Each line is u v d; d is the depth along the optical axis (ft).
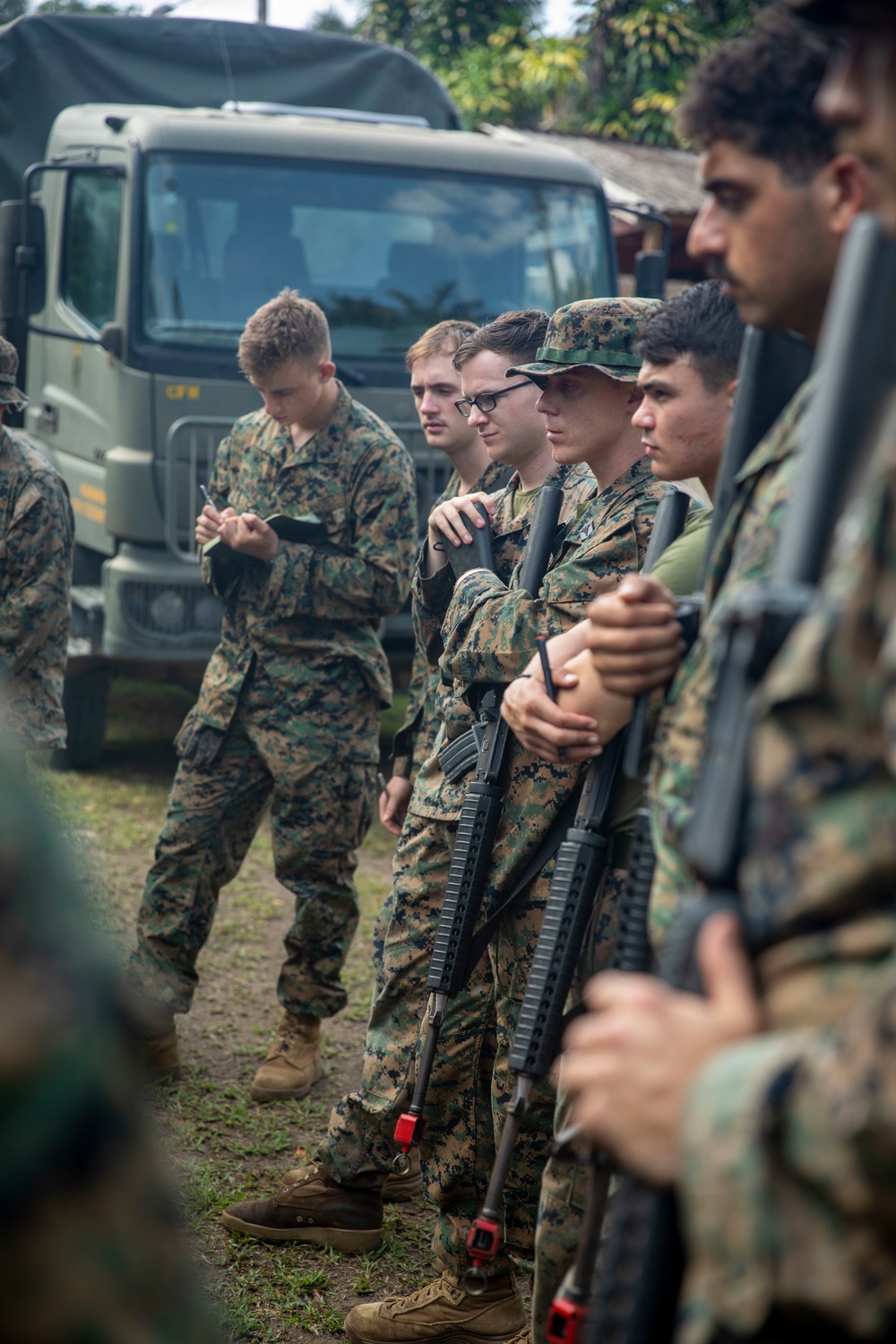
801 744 3.18
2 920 2.32
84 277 20.44
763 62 3.96
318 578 11.48
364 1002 13.57
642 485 7.52
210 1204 9.54
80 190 20.66
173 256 18.67
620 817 6.26
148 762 21.85
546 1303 6.08
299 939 11.41
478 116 49.83
